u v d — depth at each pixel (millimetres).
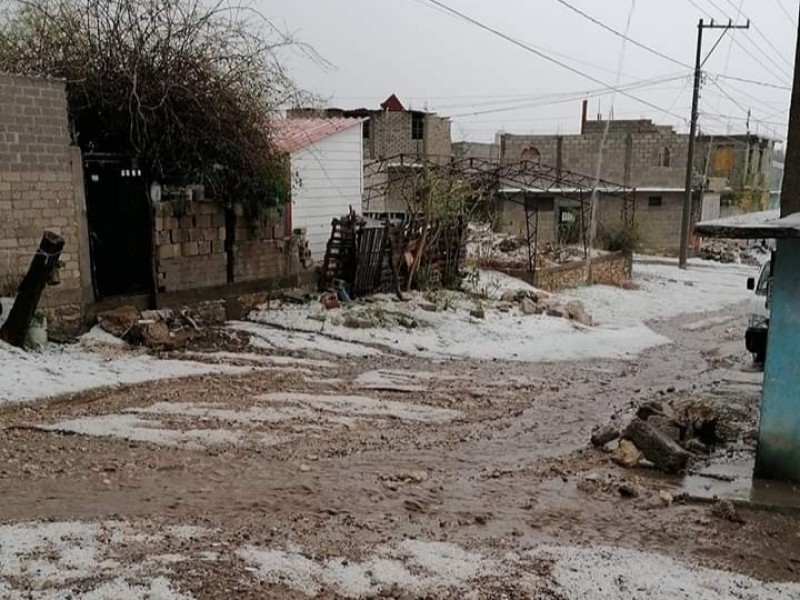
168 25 11281
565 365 12273
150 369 9125
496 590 3787
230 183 12531
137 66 11016
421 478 5891
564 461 6676
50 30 11289
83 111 11289
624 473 6293
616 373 11758
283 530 4449
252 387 8891
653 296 23062
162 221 11641
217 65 11844
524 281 20531
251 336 11789
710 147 42312
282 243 14023
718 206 40594
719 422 8016
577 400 9562
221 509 4762
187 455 6082
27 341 9031
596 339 14719
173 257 11891
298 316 13258
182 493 5059
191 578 3582
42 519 4273
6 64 11141
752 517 5230
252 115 12344
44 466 5465
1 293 9180
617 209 33531
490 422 8180
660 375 11734
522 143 39875
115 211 11438
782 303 5812
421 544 4379
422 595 3678
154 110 11102
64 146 9836
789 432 5938
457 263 18375
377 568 3936
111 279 11414
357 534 4500
